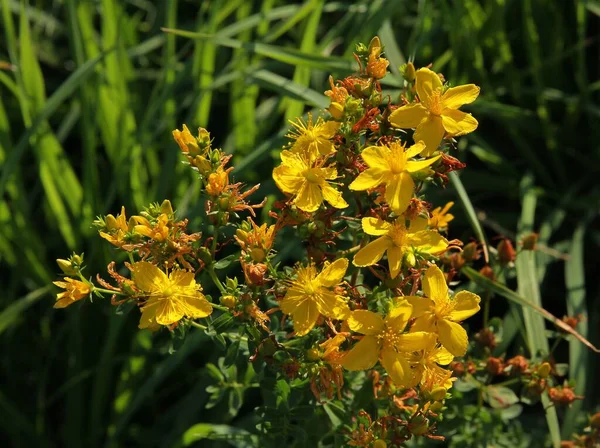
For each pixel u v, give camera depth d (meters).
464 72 0.60
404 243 0.38
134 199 0.55
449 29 0.58
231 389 0.44
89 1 0.59
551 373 0.45
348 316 0.38
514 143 0.62
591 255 0.58
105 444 0.55
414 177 0.38
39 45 0.68
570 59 0.63
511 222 0.57
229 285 0.39
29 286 0.56
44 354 0.57
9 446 0.56
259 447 0.46
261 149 0.53
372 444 0.39
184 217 0.54
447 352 0.39
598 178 0.60
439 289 0.38
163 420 0.55
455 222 0.57
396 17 0.64
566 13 0.63
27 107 0.54
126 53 0.57
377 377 0.42
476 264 0.54
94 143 0.55
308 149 0.39
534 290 0.50
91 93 0.56
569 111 0.60
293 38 0.66
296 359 0.39
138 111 0.58
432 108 0.39
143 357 0.53
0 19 0.67
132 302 0.39
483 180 0.58
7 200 0.59
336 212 0.41
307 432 0.44
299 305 0.38
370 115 0.39
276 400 0.43
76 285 0.39
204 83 0.56
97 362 0.56
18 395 0.56
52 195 0.55
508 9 0.62
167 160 0.54
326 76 0.58
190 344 0.51
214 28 0.56
